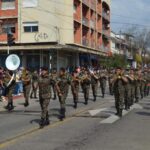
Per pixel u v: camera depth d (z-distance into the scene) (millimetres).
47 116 15219
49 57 55750
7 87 21156
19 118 17453
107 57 72938
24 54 55625
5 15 56750
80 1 63656
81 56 66750
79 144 11328
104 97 30453
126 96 20422
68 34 59062
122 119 16875
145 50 110188
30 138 12438
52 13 55531
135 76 24750
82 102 25641
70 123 15734
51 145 11219
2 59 56000
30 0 55938
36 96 29047
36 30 55906
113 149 10625
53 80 15289
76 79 22000
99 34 77375
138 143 11469
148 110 20500
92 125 15141
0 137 12703
